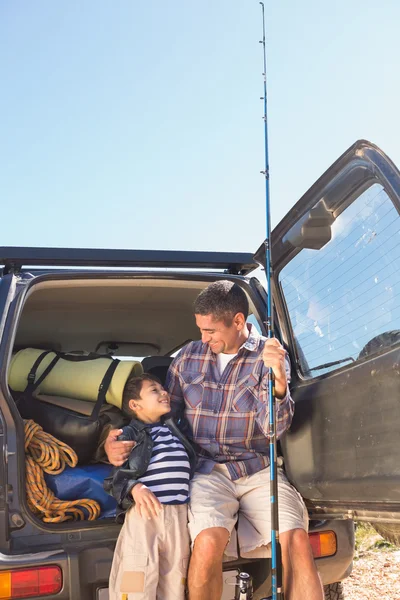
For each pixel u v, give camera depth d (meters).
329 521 3.31
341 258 2.94
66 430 3.38
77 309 4.29
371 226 2.70
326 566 3.24
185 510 3.07
